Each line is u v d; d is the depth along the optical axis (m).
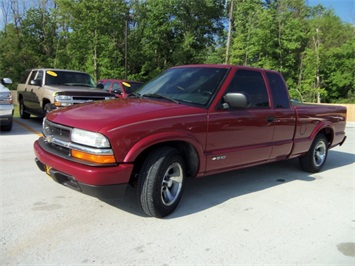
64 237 3.54
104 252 3.29
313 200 5.07
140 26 41.88
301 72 37.19
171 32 43.94
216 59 43.75
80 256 3.20
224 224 4.05
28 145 8.05
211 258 3.28
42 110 10.88
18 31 41.97
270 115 5.29
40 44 42.09
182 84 4.93
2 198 4.52
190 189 5.31
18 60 39.94
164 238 3.62
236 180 5.93
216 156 4.53
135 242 3.50
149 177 3.87
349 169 7.26
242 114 4.82
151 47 42.34
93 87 11.41
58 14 34.44
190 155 4.37
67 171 3.71
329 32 39.72
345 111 7.43
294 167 7.09
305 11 41.84
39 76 11.61
